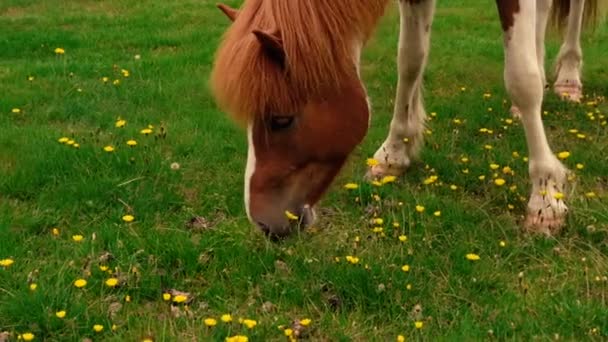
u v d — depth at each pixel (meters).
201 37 9.56
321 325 3.24
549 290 3.47
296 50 3.17
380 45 8.61
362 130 3.49
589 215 4.17
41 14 11.39
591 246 3.84
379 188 4.61
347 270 3.53
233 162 5.17
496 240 3.96
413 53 4.62
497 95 6.83
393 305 3.34
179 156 5.31
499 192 4.56
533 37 4.00
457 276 3.58
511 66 4.00
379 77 7.58
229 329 3.13
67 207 4.49
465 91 7.03
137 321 3.28
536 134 4.11
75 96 6.84
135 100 6.74
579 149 5.39
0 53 8.83
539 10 5.54
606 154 5.27
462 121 5.99
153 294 3.55
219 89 3.21
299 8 3.20
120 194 4.62
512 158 5.09
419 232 4.05
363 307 3.38
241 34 3.26
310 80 3.24
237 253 3.85
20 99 6.66
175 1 12.41
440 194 4.66
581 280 3.57
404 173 4.96
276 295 3.49
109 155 5.12
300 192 3.46
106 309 3.38
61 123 6.18
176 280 3.66
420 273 3.60
